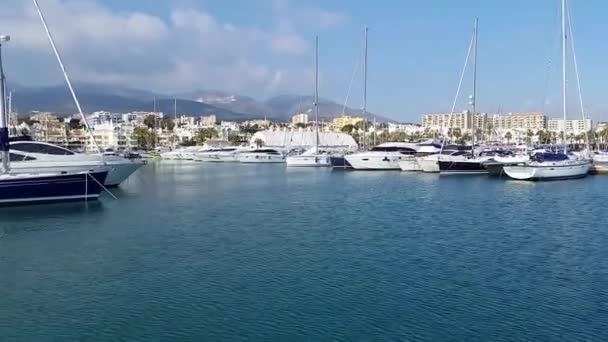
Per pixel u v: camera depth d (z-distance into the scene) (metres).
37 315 15.78
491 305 16.33
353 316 15.50
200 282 18.88
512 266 20.73
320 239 26.00
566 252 23.02
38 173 37.88
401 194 45.25
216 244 25.00
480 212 34.59
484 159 65.12
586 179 57.62
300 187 52.66
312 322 15.09
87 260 22.02
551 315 15.48
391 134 179.00
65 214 33.84
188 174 74.12
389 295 17.30
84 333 14.46
